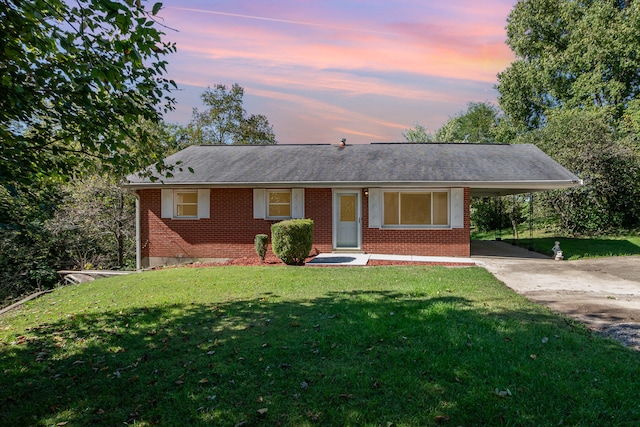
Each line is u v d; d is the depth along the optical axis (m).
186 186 13.53
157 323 5.68
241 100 34.94
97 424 3.13
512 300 6.43
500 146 16.42
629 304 6.44
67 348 4.87
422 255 13.39
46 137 4.25
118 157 4.45
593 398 3.20
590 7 24.33
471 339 4.54
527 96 28.72
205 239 14.17
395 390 3.43
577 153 17.47
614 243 15.49
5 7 3.28
